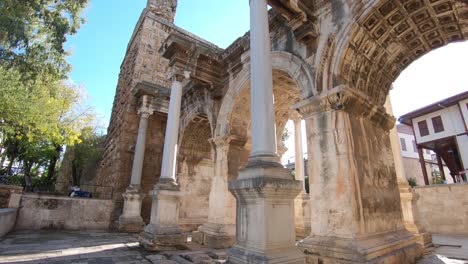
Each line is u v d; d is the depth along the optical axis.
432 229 16.48
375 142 7.50
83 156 24.80
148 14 20.53
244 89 11.01
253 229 4.54
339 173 6.26
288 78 10.39
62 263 6.46
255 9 6.46
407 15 6.95
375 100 8.23
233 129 11.46
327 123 6.82
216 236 9.38
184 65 11.60
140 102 16.70
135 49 20.45
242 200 4.93
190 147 16.47
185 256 7.50
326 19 7.66
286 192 4.74
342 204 6.01
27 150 18.80
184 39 11.42
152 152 17.55
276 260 4.13
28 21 13.99
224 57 12.20
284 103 12.66
